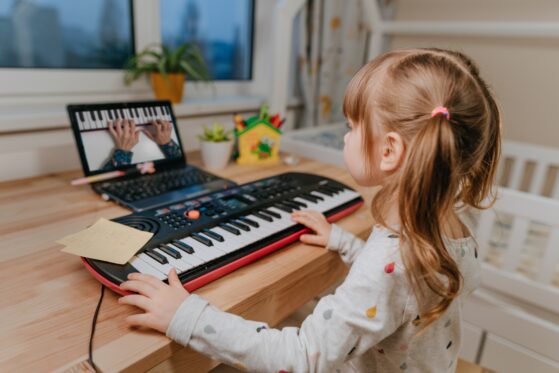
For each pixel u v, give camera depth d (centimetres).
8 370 39
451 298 50
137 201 80
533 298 113
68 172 101
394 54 55
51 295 51
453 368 66
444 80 49
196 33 157
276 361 48
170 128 103
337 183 94
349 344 48
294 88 189
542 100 170
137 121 96
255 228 67
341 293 50
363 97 54
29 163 97
